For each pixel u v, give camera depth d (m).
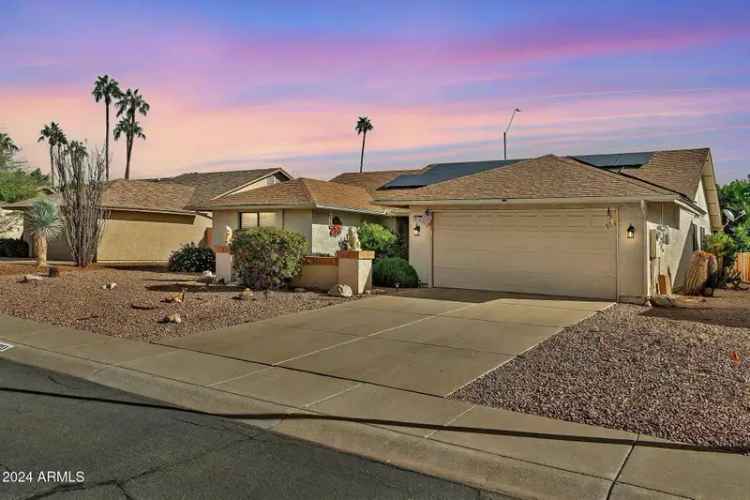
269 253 14.61
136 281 16.80
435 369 7.19
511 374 6.90
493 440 4.86
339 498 3.90
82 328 9.98
